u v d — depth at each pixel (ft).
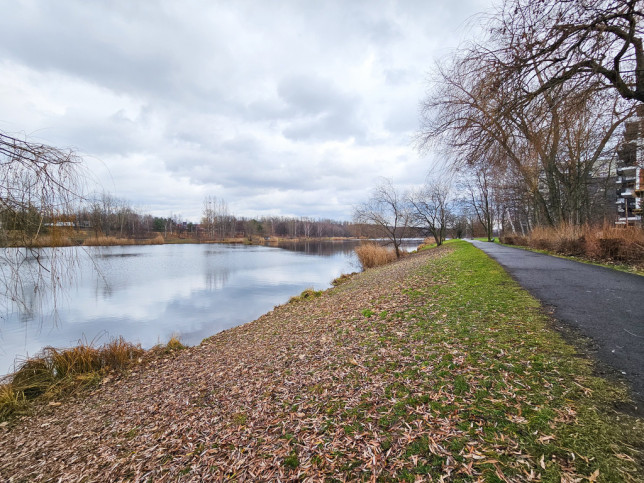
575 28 11.84
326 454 9.34
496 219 154.20
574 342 13.14
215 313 44.88
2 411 18.79
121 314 44.73
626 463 6.91
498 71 13.78
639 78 13.93
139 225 226.99
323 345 19.47
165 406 16.20
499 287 24.47
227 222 306.76
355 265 97.30
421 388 11.59
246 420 12.54
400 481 7.65
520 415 9.02
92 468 11.95
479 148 17.70
